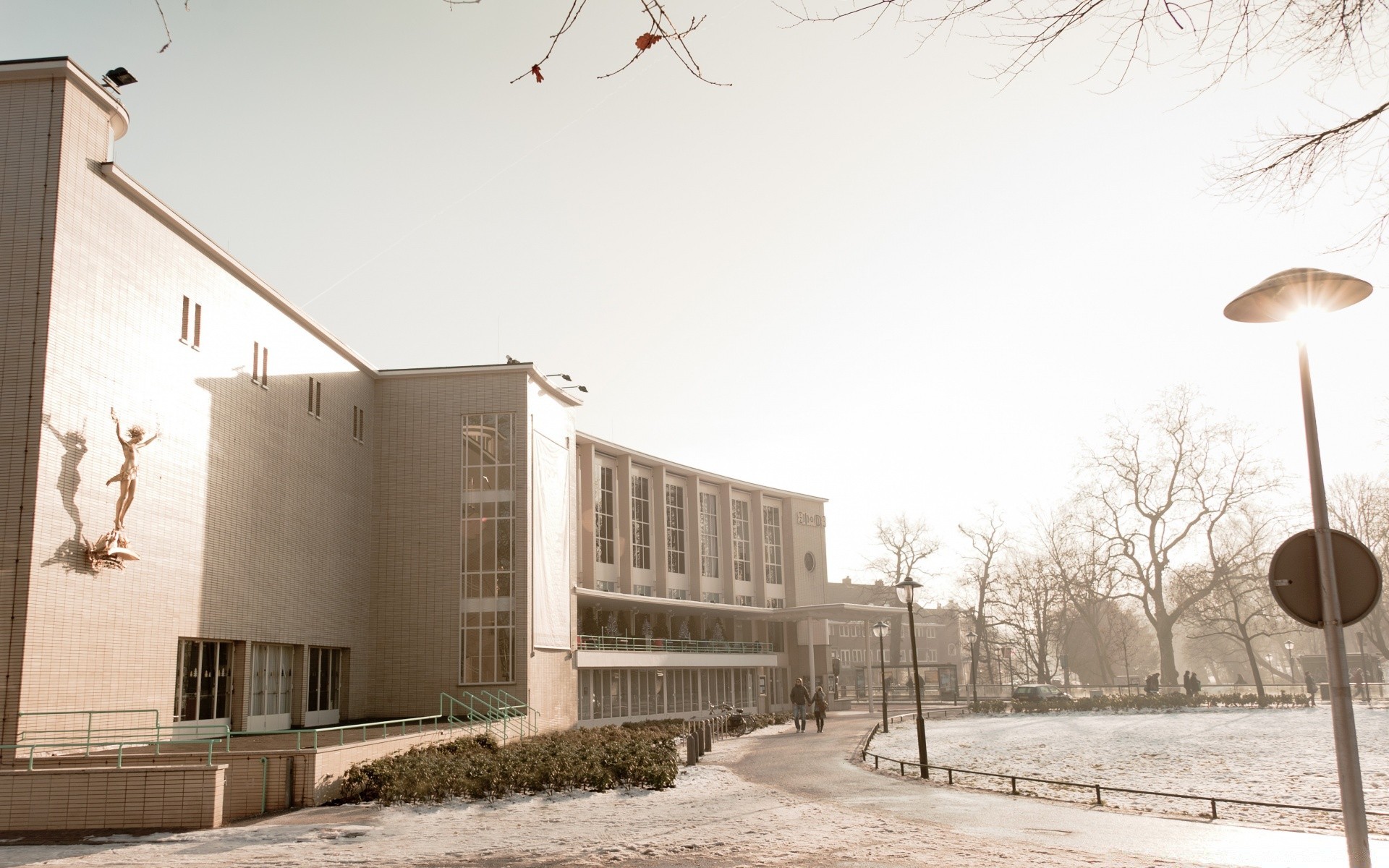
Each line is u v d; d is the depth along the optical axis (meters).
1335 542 7.13
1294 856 10.84
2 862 12.78
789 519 71.19
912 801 17.16
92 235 21.73
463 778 19.05
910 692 80.75
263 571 28.92
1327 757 27.12
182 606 24.53
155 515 23.55
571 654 41.22
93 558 20.91
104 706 21.22
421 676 36.19
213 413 26.56
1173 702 52.25
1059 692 65.25
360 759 20.38
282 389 30.80
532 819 15.88
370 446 37.84
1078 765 26.88
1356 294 7.36
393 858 12.21
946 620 90.94
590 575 52.09
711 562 64.44
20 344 20.11
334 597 33.88
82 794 15.91
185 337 25.42
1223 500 63.09
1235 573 63.94
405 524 37.47
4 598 19.19
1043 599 76.38
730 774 23.17
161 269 24.41
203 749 21.02
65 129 21.08
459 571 36.91
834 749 30.78
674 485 62.34
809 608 62.44
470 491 37.56
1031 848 11.80
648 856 11.97
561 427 42.53
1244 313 7.91
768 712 61.53
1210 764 26.25
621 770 20.42
